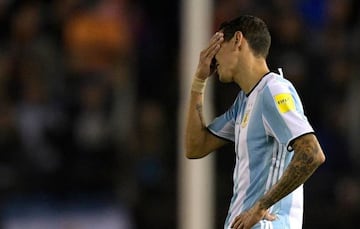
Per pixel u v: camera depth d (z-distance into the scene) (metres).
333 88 41.59
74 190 38.59
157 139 40.19
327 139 41.03
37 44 40.84
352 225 40.41
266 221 19.67
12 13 41.66
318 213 40.12
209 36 37.28
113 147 39.59
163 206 39.44
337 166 41.06
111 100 40.00
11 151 38.66
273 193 19.22
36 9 41.53
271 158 19.83
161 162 40.09
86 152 39.31
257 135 19.94
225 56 20.41
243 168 20.11
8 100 39.47
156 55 42.06
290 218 19.89
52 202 38.31
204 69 21.05
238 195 20.16
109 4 42.03
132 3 42.50
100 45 41.16
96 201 38.72
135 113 40.41
